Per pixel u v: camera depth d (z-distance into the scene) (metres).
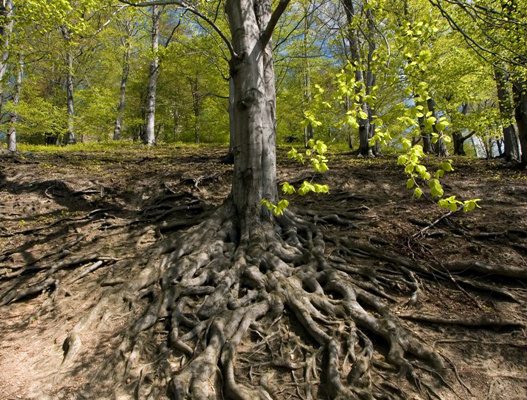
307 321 4.61
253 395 3.65
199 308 4.95
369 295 5.07
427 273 5.80
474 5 5.03
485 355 4.24
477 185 10.38
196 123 26.36
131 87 28.55
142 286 5.64
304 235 6.72
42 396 3.91
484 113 12.38
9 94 16.25
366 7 7.13
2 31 11.66
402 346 4.24
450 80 11.20
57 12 7.84
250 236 6.09
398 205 8.79
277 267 5.54
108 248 7.46
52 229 8.70
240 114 6.41
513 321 4.59
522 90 11.05
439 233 7.09
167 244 6.54
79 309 5.59
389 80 4.32
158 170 12.29
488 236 6.83
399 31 4.71
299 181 10.76
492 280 5.62
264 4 7.13
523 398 3.65
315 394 3.78
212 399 3.67
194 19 11.48
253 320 4.70
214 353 4.14
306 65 19.83
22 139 32.41
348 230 7.41
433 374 3.96
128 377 4.10
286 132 24.84
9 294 6.20
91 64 24.22
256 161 6.36
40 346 4.87
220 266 5.73
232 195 6.77
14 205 10.09
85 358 4.47
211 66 17.33
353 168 12.52
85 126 21.03
